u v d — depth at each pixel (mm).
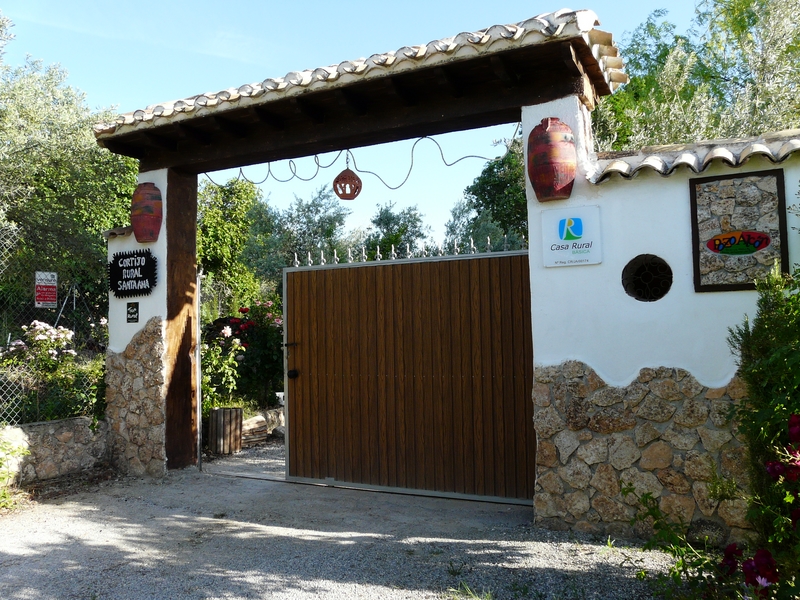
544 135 4641
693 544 4199
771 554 2760
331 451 6289
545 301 4742
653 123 12031
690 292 4324
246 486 6270
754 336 3521
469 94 5148
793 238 4062
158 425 6559
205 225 14016
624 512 4438
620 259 4531
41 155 9016
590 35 4660
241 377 10141
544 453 4703
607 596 3455
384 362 6082
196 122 5957
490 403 5609
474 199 17797
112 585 3910
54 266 9398
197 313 6996
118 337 6910
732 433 4156
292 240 24328
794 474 2748
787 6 12430
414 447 5914
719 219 4246
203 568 4133
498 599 3500
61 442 6547
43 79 9742
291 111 5746
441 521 5023
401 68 4820
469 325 5723
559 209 4711
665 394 4352
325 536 4707
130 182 11445
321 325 6398
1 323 9641
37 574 4121
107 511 5477
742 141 4367
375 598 3582
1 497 5633
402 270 6027
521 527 4758
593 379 4566
